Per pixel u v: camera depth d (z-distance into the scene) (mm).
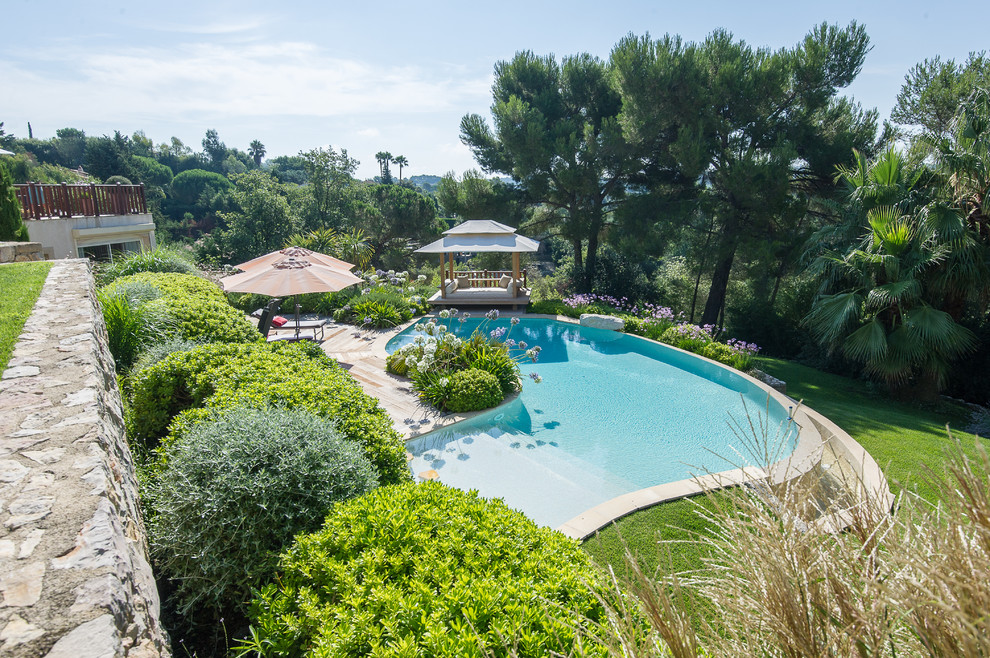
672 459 6812
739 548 1654
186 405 5441
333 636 2258
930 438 7508
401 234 35688
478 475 6207
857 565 1472
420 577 2592
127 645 1649
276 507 3174
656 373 10570
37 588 1649
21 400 3014
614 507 5125
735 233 16438
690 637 1471
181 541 3010
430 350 8352
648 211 17031
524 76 19500
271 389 4773
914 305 10016
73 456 2428
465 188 20562
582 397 9117
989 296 10078
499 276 20141
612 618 1618
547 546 2904
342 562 2779
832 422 7957
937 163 10070
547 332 14000
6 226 9961
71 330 4363
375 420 4766
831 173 15414
